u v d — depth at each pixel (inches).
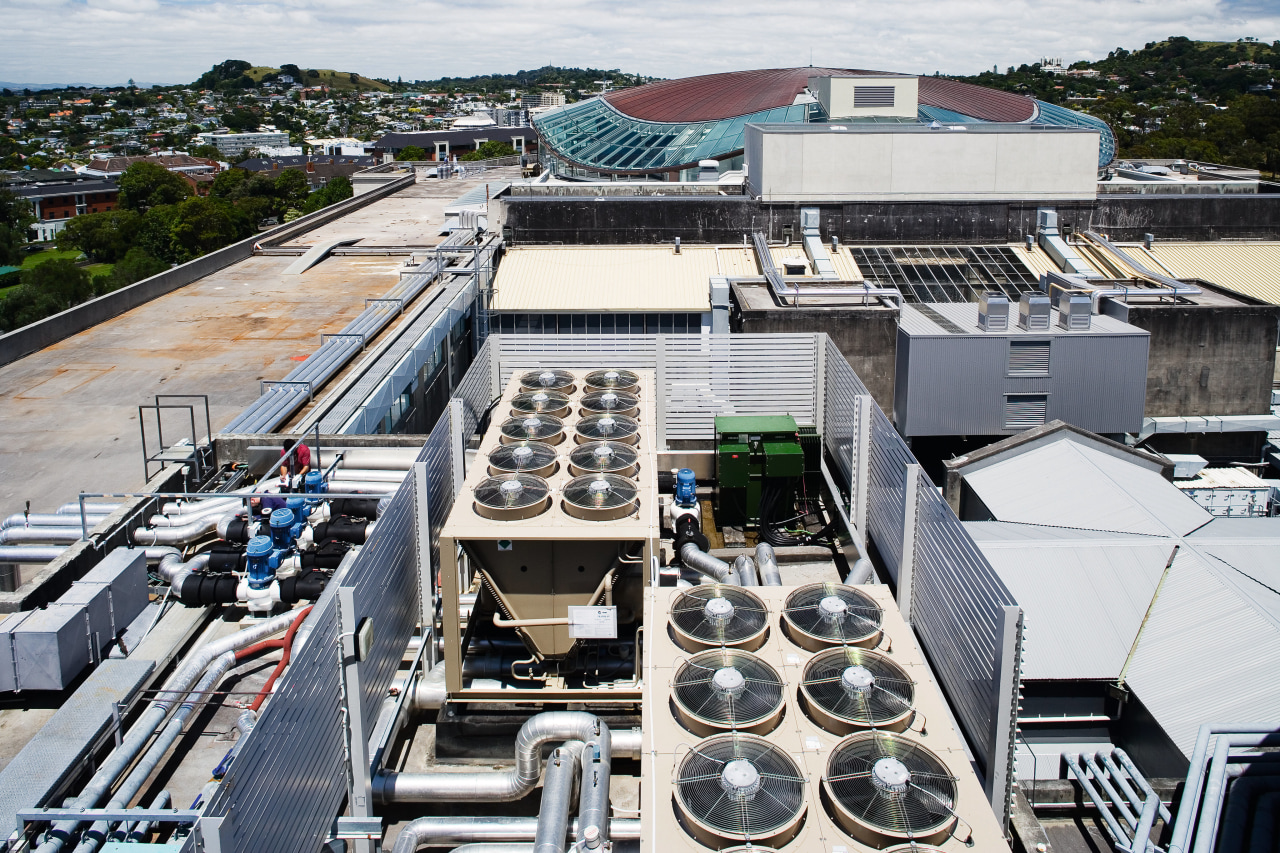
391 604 585.3
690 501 804.6
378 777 517.7
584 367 964.6
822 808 365.1
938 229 1674.5
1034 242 1668.3
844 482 891.4
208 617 658.8
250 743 376.8
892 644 473.7
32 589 613.3
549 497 598.5
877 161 1647.4
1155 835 570.6
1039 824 516.4
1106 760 608.7
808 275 1574.8
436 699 591.2
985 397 1071.0
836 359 930.1
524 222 1673.2
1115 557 736.3
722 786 365.7
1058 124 2805.1
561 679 590.6
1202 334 1231.5
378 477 791.1
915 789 363.6
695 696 421.4
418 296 1438.2
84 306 1439.5
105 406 1116.5
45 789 450.0
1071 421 1079.0
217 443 850.1
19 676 553.3
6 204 6555.1
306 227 2287.2
